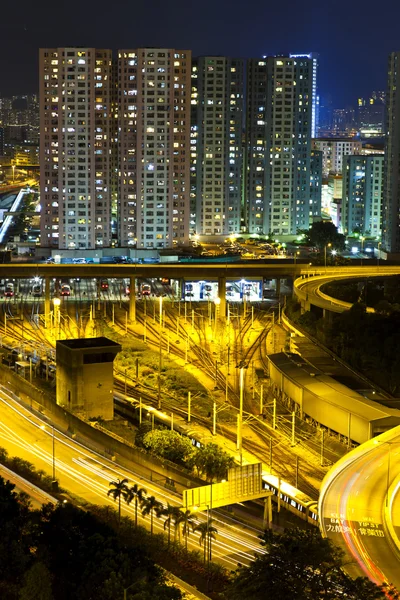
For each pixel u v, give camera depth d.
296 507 173.12
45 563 141.25
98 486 185.62
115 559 138.50
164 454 195.88
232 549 158.25
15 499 162.12
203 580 144.62
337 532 158.38
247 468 166.50
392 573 144.12
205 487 161.88
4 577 139.25
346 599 128.62
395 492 174.50
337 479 180.88
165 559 150.62
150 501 161.00
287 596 128.88
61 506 159.12
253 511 177.62
